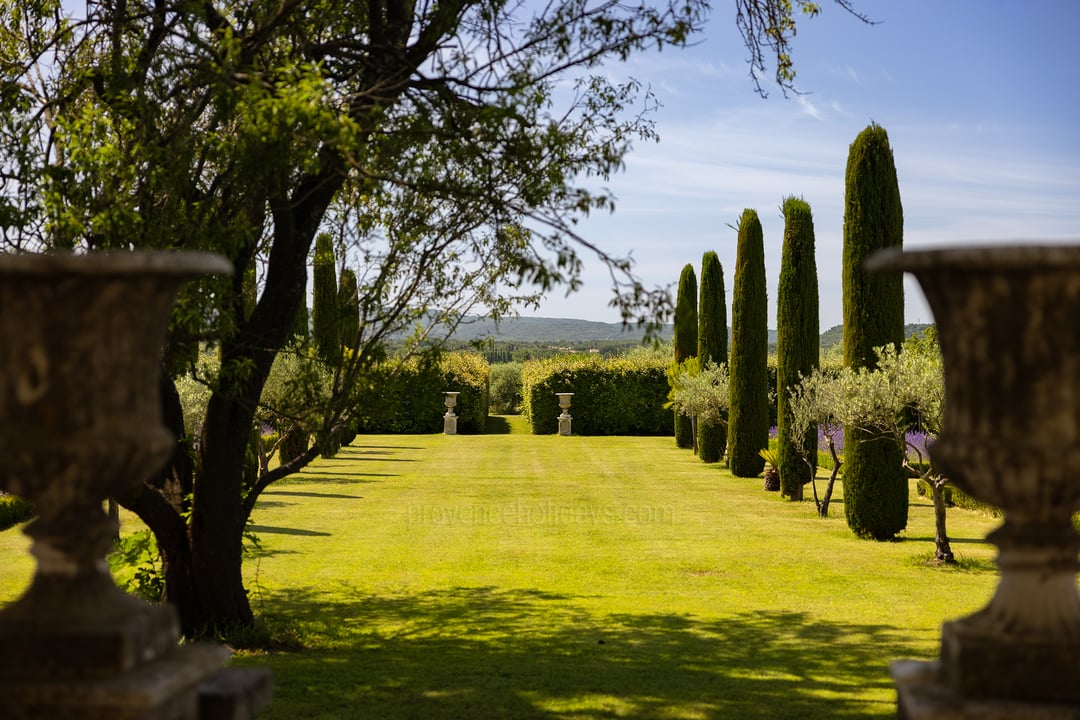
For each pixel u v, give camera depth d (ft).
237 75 16.07
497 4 16.48
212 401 22.31
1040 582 8.11
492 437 102.73
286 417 23.07
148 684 7.93
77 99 19.49
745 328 64.69
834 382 44.91
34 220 16.72
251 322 22.15
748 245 64.80
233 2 20.25
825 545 38.78
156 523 22.25
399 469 69.36
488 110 15.44
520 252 20.29
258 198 20.45
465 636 24.49
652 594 30.14
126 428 8.25
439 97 16.89
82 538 8.39
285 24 19.27
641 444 93.91
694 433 81.10
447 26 17.72
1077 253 7.34
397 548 37.86
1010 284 7.72
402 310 22.85
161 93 18.30
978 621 8.32
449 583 31.68
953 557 35.06
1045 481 7.76
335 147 16.81
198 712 9.16
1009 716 7.76
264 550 37.11
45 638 8.09
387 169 18.16
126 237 16.79
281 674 19.95
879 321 39.70
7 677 8.10
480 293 23.44
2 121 16.63
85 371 8.07
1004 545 8.21
